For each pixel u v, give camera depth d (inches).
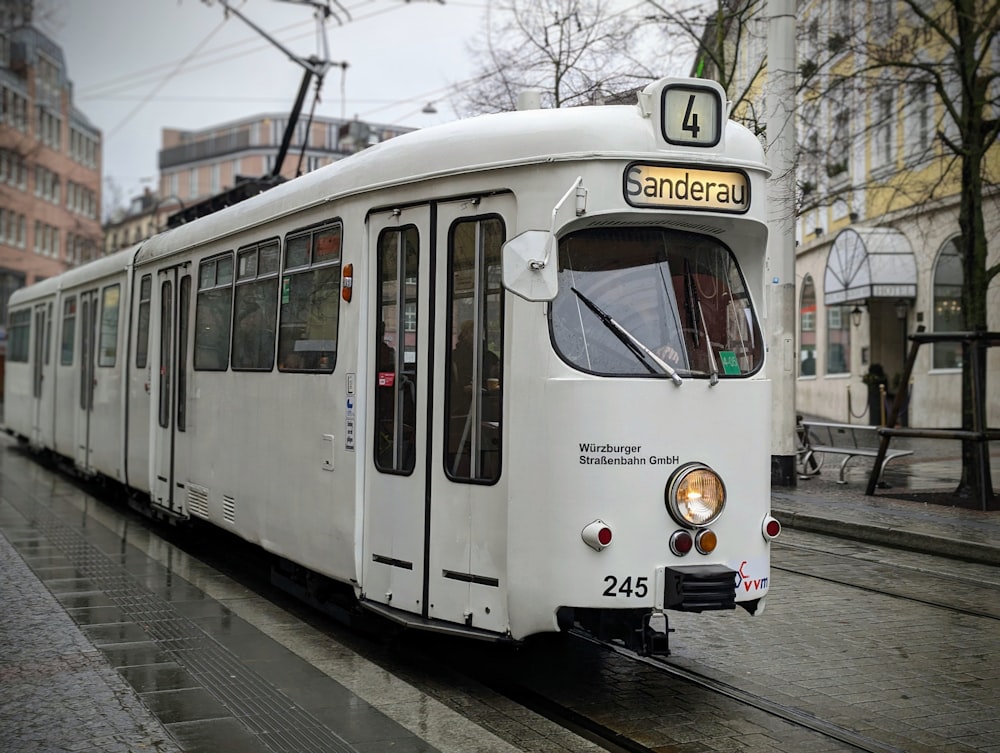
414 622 258.4
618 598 233.1
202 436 410.6
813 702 249.8
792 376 620.1
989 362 914.7
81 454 636.7
